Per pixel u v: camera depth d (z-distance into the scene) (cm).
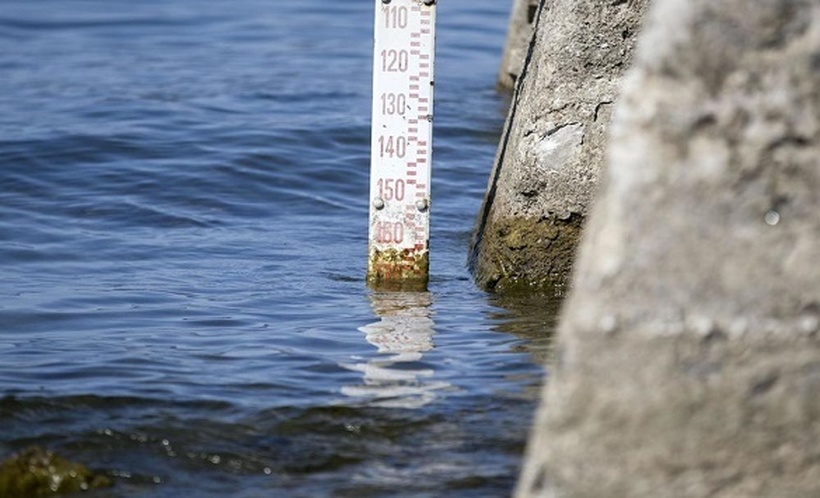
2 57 2953
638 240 587
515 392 989
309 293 1313
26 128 2116
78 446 896
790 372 590
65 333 1177
